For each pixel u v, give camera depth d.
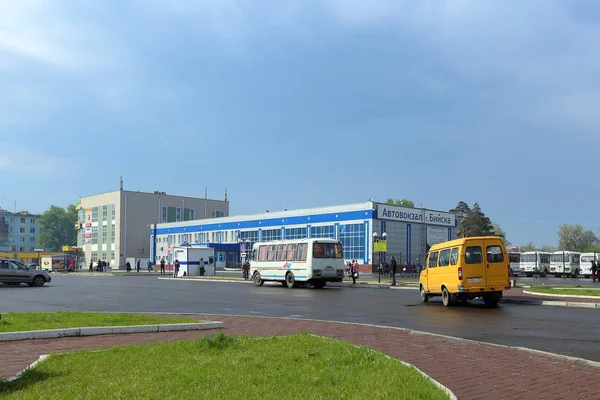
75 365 7.48
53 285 37.94
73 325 11.98
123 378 6.62
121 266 102.12
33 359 8.66
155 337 11.24
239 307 20.34
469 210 96.69
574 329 13.52
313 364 7.66
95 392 5.96
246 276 48.09
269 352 8.61
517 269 76.56
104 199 109.56
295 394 5.92
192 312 18.14
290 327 13.42
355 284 39.53
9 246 156.25
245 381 6.49
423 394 6.04
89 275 65.75
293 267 36.06
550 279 60.50
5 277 35.00
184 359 7.93
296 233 72.50
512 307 20.20
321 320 15.28
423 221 67.62
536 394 6.76
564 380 7.54
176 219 111.62
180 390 6.02
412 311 18.83
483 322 15.27
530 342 11.41
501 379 7.59
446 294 20.98
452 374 7.91
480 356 9.40
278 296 26.91
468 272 20.12
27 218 161.62
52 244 156.12
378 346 10.48
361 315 17.47
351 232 64.69
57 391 6.00
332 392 6.04
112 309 18.89
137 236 106.12
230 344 9.20
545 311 18.42
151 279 51.72
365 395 5.91
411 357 9.28
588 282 48.47
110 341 10.64
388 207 63.94
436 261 21.97
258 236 79.25
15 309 18.64
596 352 10.15
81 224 116.88
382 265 57.69
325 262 35.19
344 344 9.53
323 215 68.62
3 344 10.20
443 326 14.39
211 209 117.50
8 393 5.96
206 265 62.81
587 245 124.19
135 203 106.50
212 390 6.03
